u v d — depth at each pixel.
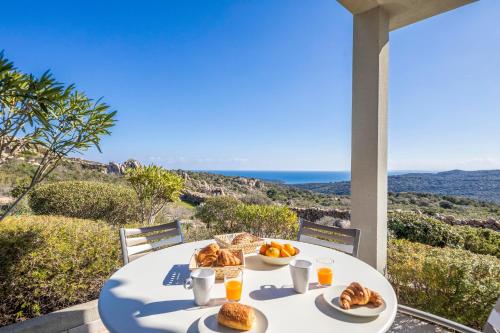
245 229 4.77
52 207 5.36
